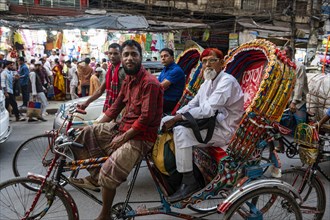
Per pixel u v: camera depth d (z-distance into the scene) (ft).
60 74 39.86
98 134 9.30
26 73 30.63
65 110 17.28
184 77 14.71
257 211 9.12
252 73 10.84
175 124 9.00
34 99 28.45
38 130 24.14
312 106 17.48
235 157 8.77
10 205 11.12
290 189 8.71
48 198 8.43
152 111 8.18
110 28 32.91
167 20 42.32
